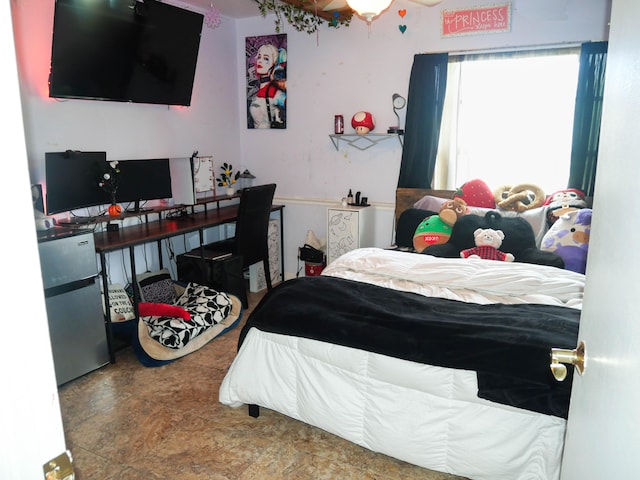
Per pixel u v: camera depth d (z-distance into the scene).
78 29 2.88
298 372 2.26
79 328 2.83
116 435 2.34
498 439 1.83
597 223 0.90
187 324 3.23
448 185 3.95
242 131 4.88
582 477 0.88
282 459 2.16
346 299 2.33
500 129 3.76
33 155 3.03
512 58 3.61
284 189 4.80
